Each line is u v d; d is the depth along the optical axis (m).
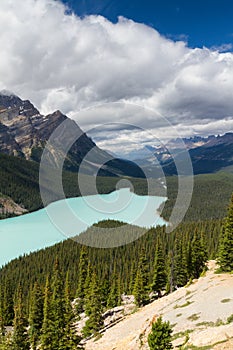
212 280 61.94
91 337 62.25
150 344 29.70
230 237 66.75
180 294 63.47
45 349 52.03
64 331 51.41
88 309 68.50
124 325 59.28
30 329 71.19
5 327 91.56
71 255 132.62
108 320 72.06
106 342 53.06
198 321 40.34
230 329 33.09
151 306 66.00
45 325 53.22
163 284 81.25
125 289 105.38
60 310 52.09
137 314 64.12
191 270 81.69
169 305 55.19
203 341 32.34
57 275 92.38
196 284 65.19
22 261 137.25
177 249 87.62
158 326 29.80
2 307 95.06
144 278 76.19
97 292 66.38
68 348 50.88
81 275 88.19
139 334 47.12
